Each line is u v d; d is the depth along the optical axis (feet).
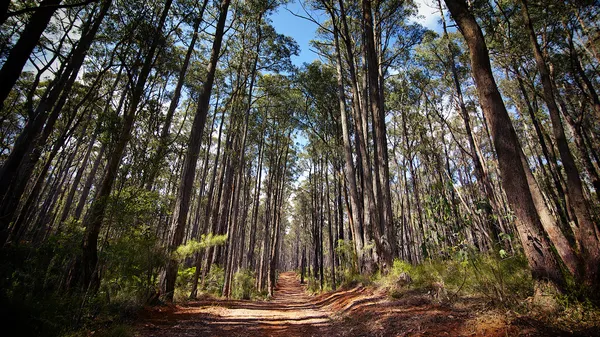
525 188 14.84
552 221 16.56
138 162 23.63
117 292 22.04
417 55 58.65
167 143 26.07
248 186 97.09
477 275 16.69
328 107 71.15
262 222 128.16
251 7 53.88
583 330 10.62
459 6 17.84
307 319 27.32
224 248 65.41
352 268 45.21
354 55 65.26
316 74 65.26
